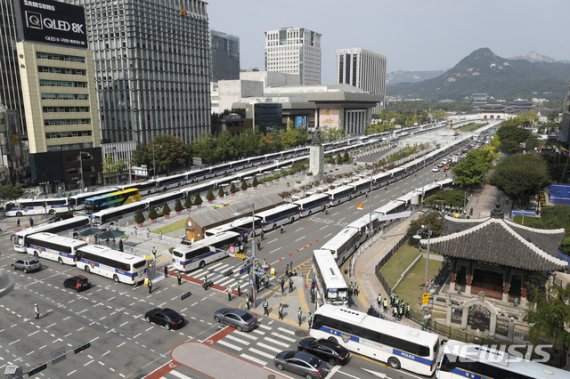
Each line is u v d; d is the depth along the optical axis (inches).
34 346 1637.6
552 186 3718.0
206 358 1565.0
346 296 1945.1
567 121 5216.5
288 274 2370.8
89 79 4665.4
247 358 1571.1
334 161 6378.0
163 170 5398.6
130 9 5182.1
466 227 2107.5
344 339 1633.9
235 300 2073.1
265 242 3002.0
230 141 6176.2
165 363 1530.5
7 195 3688.5
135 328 1786.4
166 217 3592.5
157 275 2385.6
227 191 4569.4
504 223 1923.0
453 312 1863.9
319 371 1434.5
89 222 3280.0
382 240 3097.9
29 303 2017.7
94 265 2381.9
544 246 1955.0
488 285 2038.6
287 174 5423.2
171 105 5910.4
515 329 1752.0
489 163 4566.9
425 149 7859.3
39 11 4128.9
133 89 5364.2
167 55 5772.6
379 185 4884.4
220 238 2659.9
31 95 4133.9
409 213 2780.5
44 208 3725.4
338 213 3806.6
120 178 5073.8
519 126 7524.6
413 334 1528.1
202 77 6456.7
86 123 4685.0
